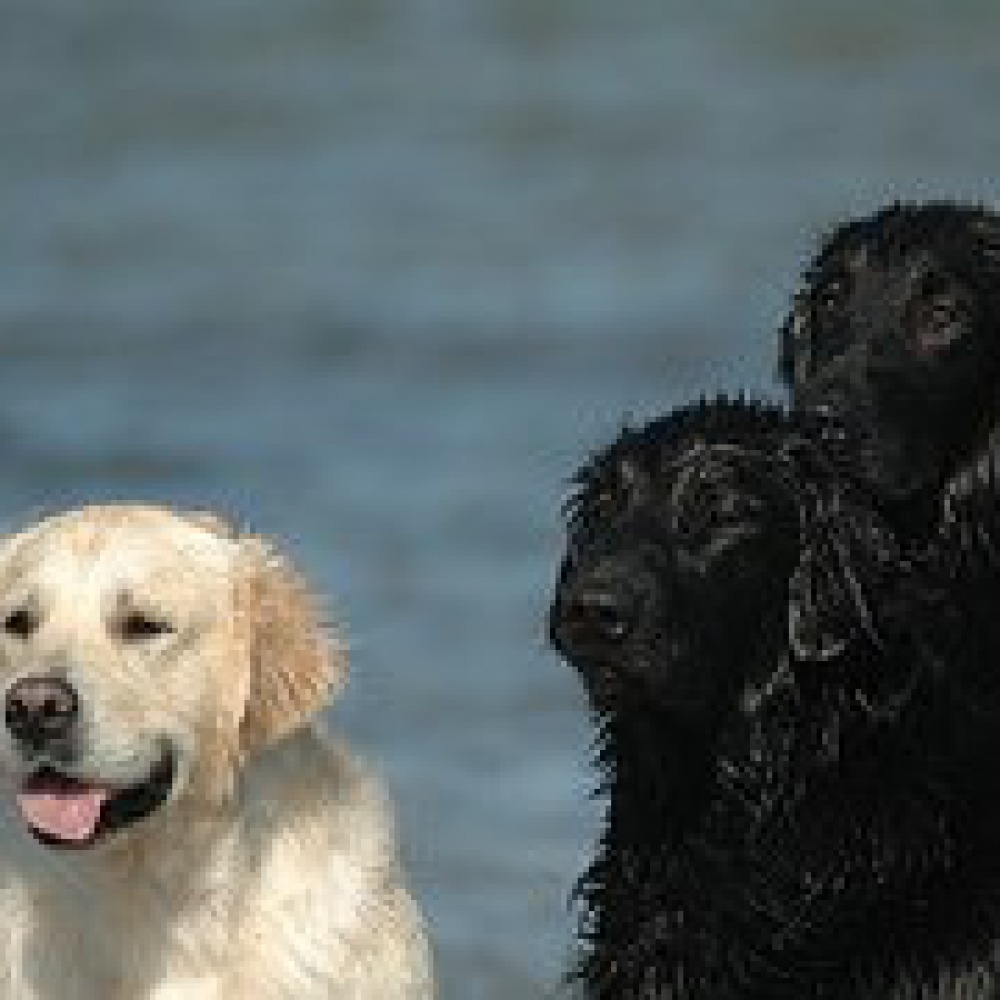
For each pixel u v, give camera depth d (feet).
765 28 173.99
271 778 34.58
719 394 39.86
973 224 35.42
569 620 33.19
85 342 99.76
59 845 33.17
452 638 59.52
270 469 76.95
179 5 200.13
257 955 34.45
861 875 34.45
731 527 33.27
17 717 33.04
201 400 87.61
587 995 35.83
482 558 66.39
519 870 45.83
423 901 44.47
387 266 113.91
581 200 127.95
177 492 74.43
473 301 104.22
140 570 33.71
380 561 66.33
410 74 167.73
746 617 33.60
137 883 34.06
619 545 33.14
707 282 105.40
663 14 182.19
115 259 119.14
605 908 35.55
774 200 123.95
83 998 34.45
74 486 75.56
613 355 91.91
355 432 81.97
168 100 162.81
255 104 160.15
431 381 89.51
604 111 151.43
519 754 51.90
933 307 34.78
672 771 34.53
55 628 33.40
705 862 34.60
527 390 86.89
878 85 153.58
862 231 35.70
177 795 33.71
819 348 35.45
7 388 90.68
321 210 129.80
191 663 33.81
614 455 33.83
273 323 101.86
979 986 34.40
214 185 138.10
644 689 33.37
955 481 34.73
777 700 34.01
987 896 34.50
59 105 163.63
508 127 149.59
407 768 51.19
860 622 33.81
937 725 34.35
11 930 34.42
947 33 167.53
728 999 34.73
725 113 147.74
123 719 33.17
